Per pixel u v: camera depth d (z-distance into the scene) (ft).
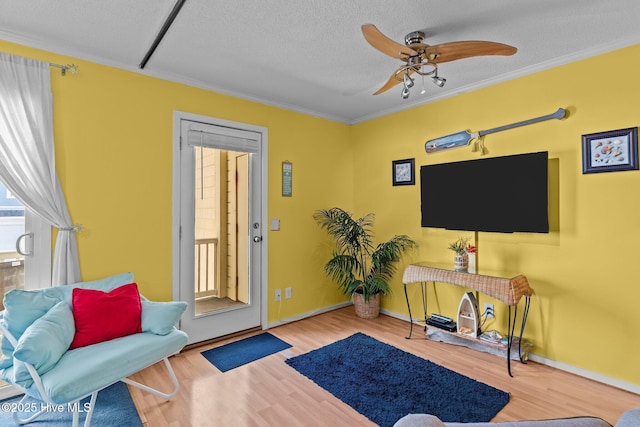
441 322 9.85
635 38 7.18
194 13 6.35
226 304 10.44
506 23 6.77
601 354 7.71
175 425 6.18
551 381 7.72
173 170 9.28
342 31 7.06
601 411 6.59
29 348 5.14
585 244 7.94
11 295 6.16
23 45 7.14
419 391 7.28
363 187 13.50
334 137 13.33
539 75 8.66
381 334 10.61
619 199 7.46
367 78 9.51
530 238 8.85
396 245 11.53
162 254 9.09
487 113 9.69
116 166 8.32
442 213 10.50
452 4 6.14
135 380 7.80
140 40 7.35
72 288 7.06
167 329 6.92
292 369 8.29
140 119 8.71
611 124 7.55
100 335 6.47
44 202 7.22
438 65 8.64
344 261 12.00
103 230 8.11
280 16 6.47
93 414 6.47
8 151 6.81
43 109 7.22
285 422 6.28
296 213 12.10
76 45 7.52
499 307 9.49
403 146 11.98
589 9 6.28
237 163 10.68
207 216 10.05
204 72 9.05
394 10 6.30
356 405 6.79
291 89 10.33
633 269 7.29
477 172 9.58
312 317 12.37
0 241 6.95
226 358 8.91
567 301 8.23
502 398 7.00
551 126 8.46
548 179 8.50
